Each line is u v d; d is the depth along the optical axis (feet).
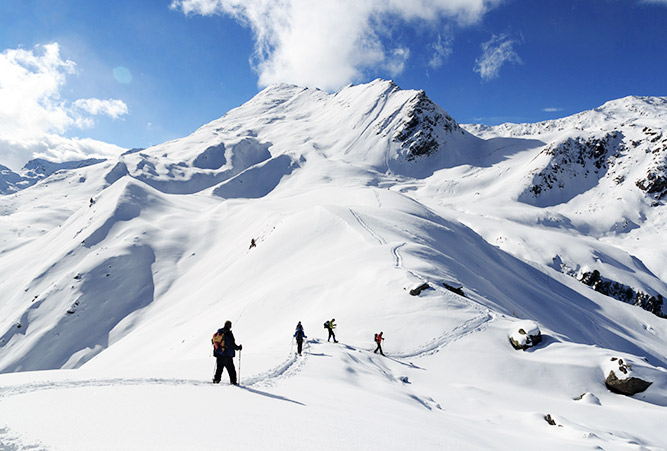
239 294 179.93
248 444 16.49
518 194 626.23
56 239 447.01
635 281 354.95
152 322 217.97
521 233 425.28
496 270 231.09
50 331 265.95
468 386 65.36
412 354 80.79
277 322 114.83
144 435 16.57
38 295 309.01
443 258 151.74
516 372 75.05
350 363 60.13
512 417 48.62
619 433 46.73
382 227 194.59
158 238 367.86
